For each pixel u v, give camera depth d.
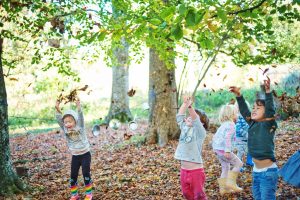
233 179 5.70
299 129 10.60
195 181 4.69
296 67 14.86
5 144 6.58
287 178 4.19
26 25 8.49
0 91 6.48
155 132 11.73
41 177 8.33
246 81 19.33
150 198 6.02
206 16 4.06
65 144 14.44
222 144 5.89
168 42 7.46
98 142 13.97
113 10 8.90
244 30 6.83
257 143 4.27
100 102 29.39
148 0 6.65
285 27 12.80
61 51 10.28
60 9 8.82
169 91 11.73
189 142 4.73
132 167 8.59
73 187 6.15
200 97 22.06
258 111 4.33
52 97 22.53
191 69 19.17
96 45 12.10
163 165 8.44
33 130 20.19
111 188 6.80
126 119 18.77
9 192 6.44
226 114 5.90
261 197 4.26
